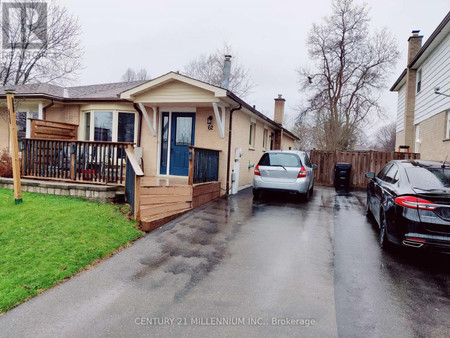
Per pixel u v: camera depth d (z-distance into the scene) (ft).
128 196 21.83
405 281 12.73
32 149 26.22
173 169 33.06
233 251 15.85
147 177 31.45
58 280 12.07
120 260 14.34
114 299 10.91
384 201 16.69
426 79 44.47
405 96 52.70
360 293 11.63
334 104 93.35
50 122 32.22
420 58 44.93
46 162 25.88
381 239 17.12
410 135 50.75
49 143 25.61
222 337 8.86
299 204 29.19
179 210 23.57
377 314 10.19
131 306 10.46
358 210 27.53
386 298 11.28
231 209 25.39
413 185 15.43
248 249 16.20
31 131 30.22
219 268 13.73
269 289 11.85
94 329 9.12
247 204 27.68
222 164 31.19
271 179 29.17
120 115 34.50
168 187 22.61
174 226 20.02
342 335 9.02
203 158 27.27
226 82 40.06
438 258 15.42
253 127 42.50
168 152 33.12
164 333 9.00
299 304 10.77
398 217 14.52
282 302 10.89
